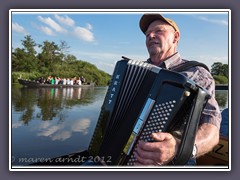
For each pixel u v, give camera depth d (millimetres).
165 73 1978
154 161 1866
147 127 1954
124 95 2141
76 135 5430
